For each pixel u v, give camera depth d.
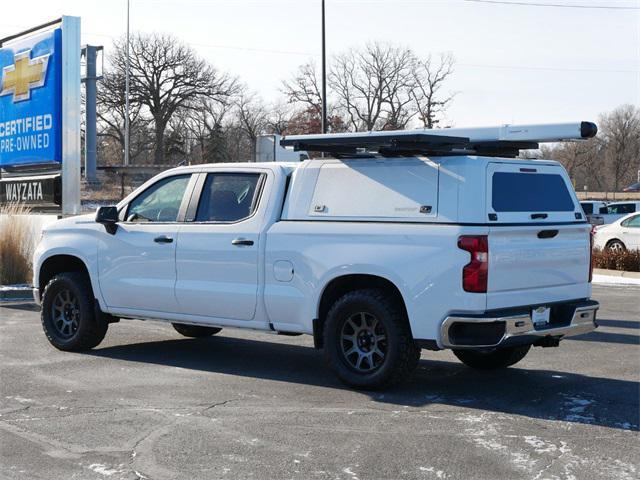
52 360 9.23
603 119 101.38
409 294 7.31
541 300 7.62
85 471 5.49
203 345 10.32
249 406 7.16
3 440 6.17
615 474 5.44
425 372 8.73
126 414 6.88
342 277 7.81
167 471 5.48
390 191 7.65
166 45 77.31
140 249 9.13
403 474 5.42
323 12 31.64
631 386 8.06
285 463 5.63
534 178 7.76
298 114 74.12
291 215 8.21
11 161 19.17
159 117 77.62
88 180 50.09
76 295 9.62
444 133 8.16
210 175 8.91
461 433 6.36
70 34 17.55
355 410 7.03
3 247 15.74
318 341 8.02
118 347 10.13
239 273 8.41
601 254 22.52
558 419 6.79
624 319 12.91
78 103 17.72
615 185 97.81
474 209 7.18
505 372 8.75
